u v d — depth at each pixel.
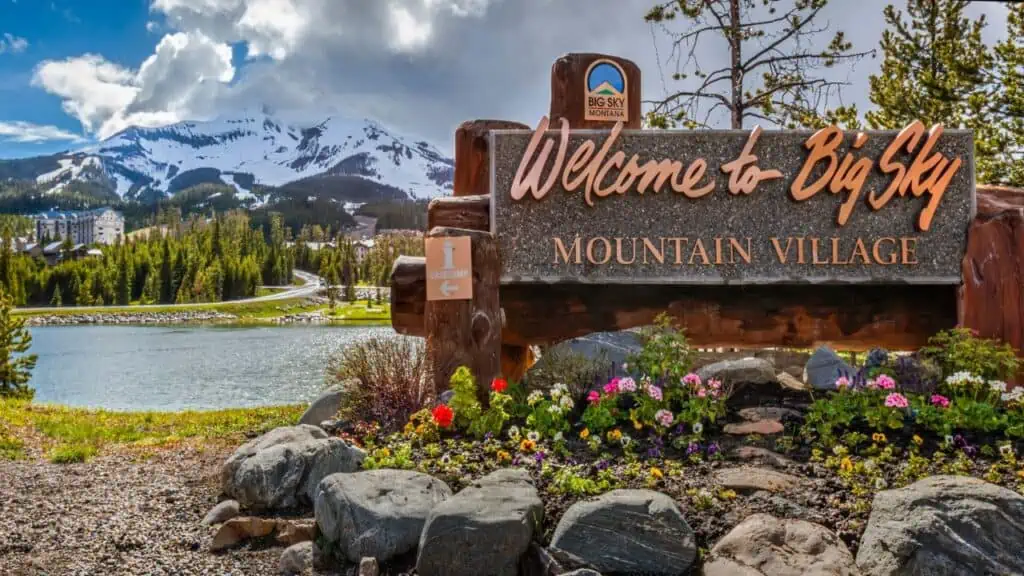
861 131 6.61
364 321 77.56
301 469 4.45
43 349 36.38
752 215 6.59
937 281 6.54
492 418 5.07
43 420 8.71
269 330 57.28
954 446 4.54
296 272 149.25
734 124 11.78
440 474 4.39
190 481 5.26
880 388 4.98
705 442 4.74
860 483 4.07
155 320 77.69
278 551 3.99
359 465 4.62
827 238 6.59
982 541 3.38
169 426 8.48
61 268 96.81
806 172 6.56
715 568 3.43
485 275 6.16
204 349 35.94
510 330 6.74
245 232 133.12
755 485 4.05
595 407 4.96
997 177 12.48
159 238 122.88
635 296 6.79
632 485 4.10
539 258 6.50
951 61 13.05
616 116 7.22
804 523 3.62
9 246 98.25
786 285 6.76
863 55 11.41
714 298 6.79
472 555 3.50
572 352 5.98
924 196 6.59
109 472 5.63
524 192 6.46
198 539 4.16
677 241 6.55
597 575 3.41
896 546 3.40
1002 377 5.93
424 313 6.57
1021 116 12.50
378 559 3.66
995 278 6.40
